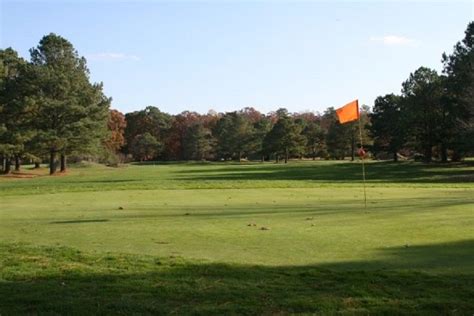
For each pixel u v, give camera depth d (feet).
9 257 30.94
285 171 201.16
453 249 34.09
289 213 54.85
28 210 60.64
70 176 186.60
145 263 29.12
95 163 320.50
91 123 205.26
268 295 22.58
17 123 197.88
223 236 39.93
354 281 24.84
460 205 60.34
